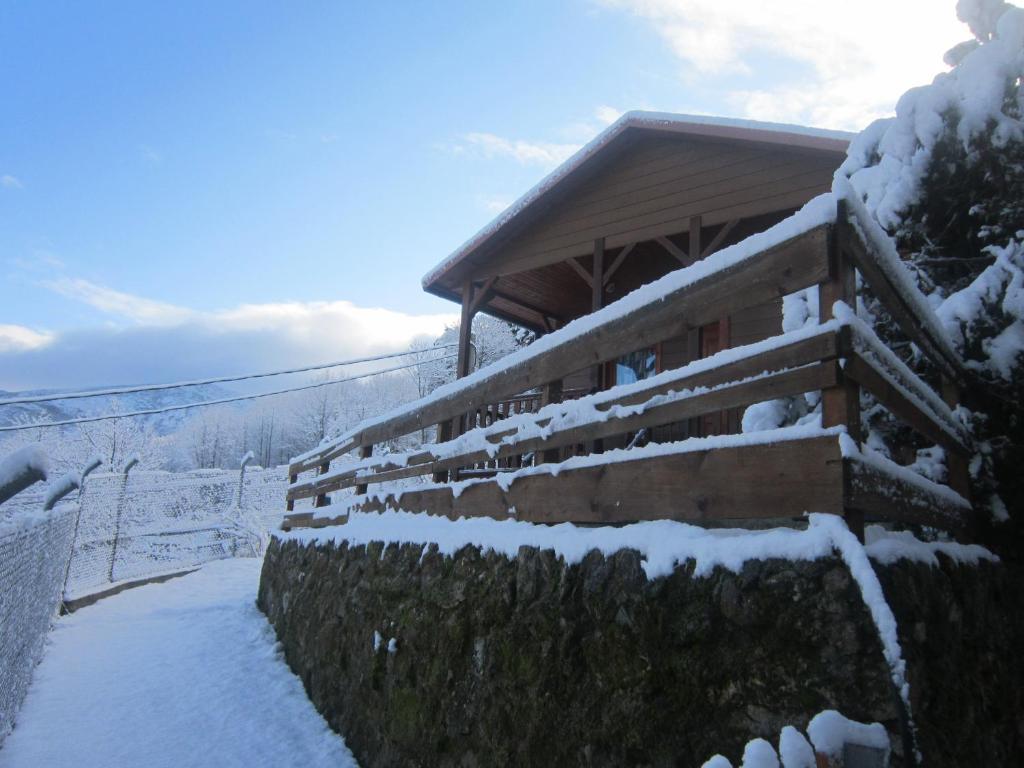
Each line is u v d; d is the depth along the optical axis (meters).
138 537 10.64
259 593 8.26
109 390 10.51
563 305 10.72
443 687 3.01
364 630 4.11
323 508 6.60
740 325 7.68
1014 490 2.92
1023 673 2.41
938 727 1.63
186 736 4.29
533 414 3.05
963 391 3.18
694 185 7.06
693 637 1.84
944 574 2.01
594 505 2.51
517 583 2.70
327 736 4.14
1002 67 3.35
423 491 4.13
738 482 1.93
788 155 6.50
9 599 3.86
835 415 1.74
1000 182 3.38
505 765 2.46
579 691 2.20
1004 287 3.22
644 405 2.36
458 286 9.73
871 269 2.04
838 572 1.58
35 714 4.68
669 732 1.84
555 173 7.85
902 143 3.80
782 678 1.61
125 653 6.29
